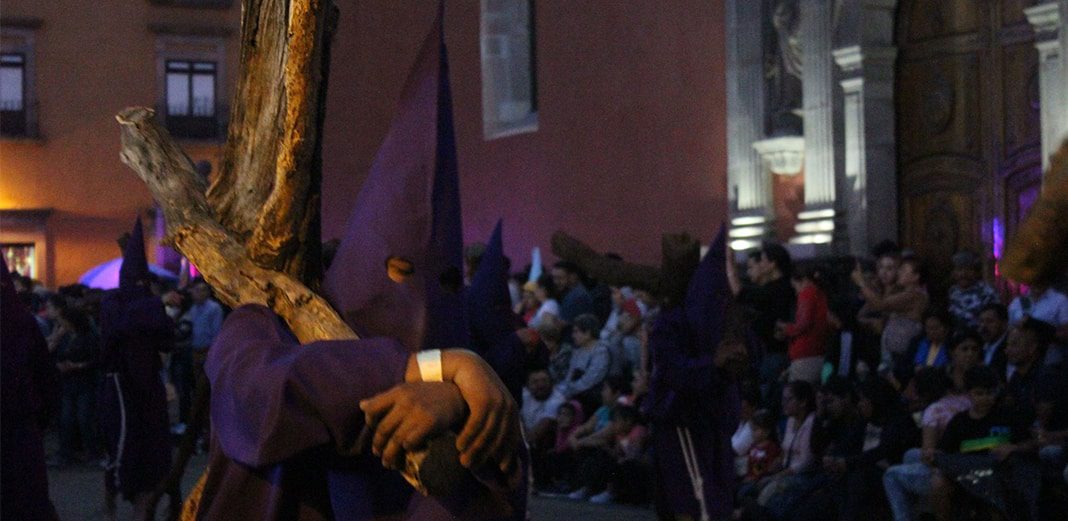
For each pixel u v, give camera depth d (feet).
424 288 8.26
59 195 111.14
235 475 7.36
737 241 57.88
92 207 111.75
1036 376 29.43
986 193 49.03
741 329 30.22
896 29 52.29
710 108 61.21
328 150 80.43
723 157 60.54
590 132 69.26
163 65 112.68
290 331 8.09
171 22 112.78
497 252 24.41
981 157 49.26
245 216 8.76
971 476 27.84
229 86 113.50
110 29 111.86
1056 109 45.42
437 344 8.27
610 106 67.92
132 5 112.16
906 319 36.83
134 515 38.17
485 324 23.99
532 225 73.82
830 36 52.80
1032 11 46.03
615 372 43.32
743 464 36.42
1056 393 27.96
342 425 6.66
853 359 37.83
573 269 48.01
